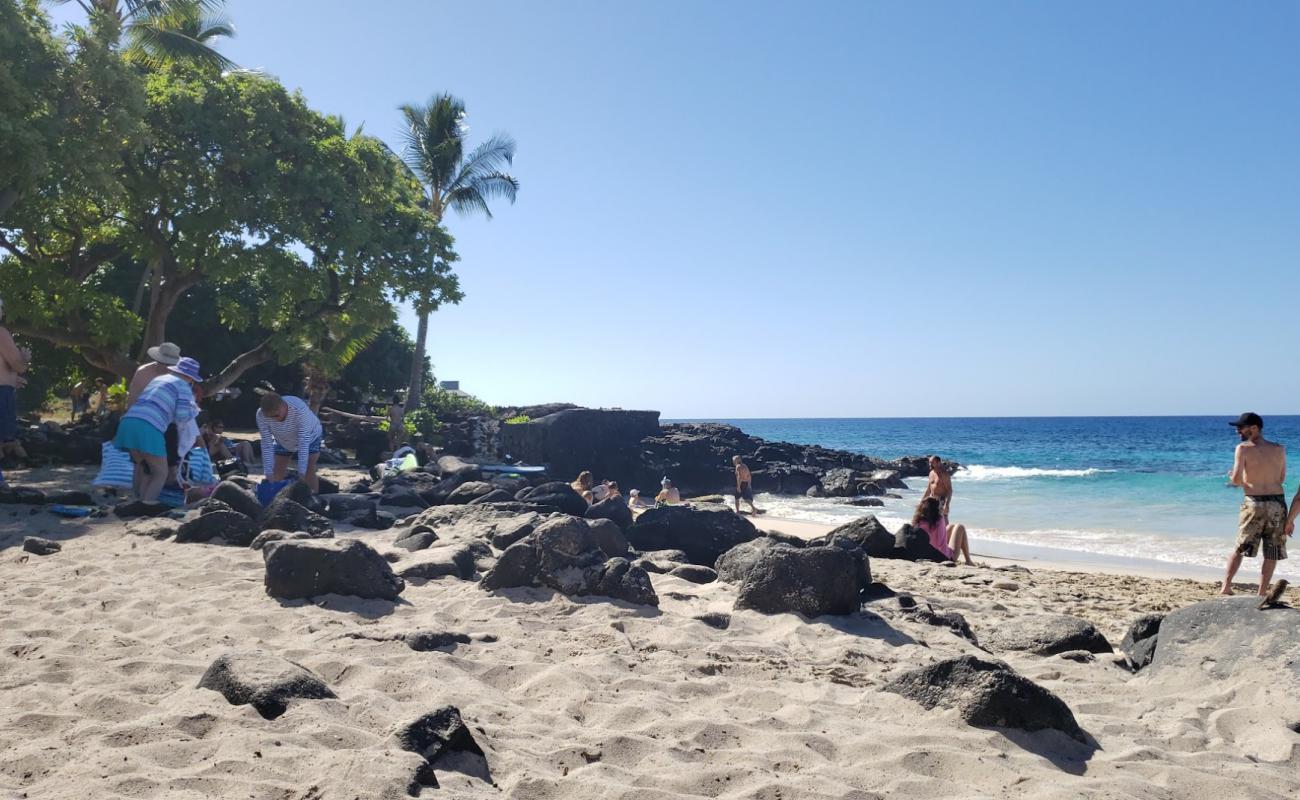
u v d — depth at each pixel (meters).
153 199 20.92
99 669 4.12
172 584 6.29
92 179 17.28
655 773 3.25
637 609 6.12
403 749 3.06
